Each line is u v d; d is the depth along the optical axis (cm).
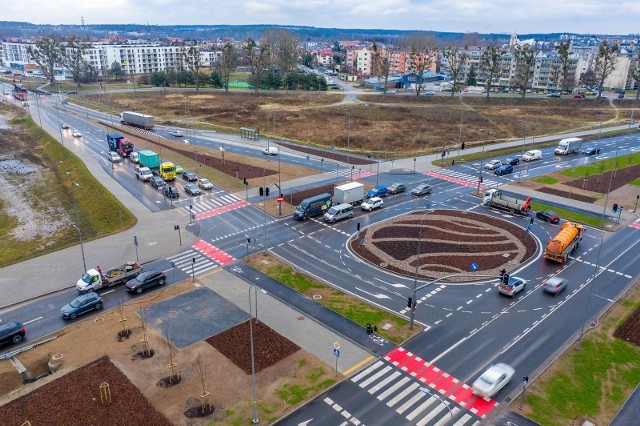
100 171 9619
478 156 11094
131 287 5034
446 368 3916
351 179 9144
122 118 14788
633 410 3450
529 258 5934
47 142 12512
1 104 18575
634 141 12638
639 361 4009
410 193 8469
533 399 3569
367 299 4984
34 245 6650
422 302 4938
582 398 3575
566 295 5084
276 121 15112
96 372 3791
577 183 9075
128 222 7069
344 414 3397
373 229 6812
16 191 9156
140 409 3384
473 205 7844
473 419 3372
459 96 19888
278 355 4034
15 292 5109
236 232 6706
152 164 9619
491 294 5103
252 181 8975
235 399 3509
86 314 4697
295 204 7769
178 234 6606
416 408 3469
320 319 4600
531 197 8275
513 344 4244
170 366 3850
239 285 5256
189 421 3288
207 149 11519
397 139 12825
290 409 3425
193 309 4753
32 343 4225
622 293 5131
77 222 7412
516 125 14838
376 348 4166
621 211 7369
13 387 3712
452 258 5909
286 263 5784
